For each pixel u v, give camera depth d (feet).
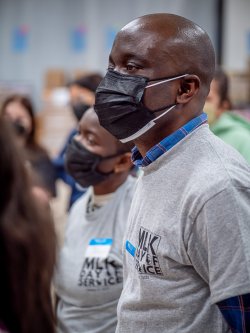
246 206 3.18
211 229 3.14
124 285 3.96
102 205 5.32
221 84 7.89
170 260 3.38
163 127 3.57
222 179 3.18
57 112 17.65
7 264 2.43
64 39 21.62
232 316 3.16
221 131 7.85
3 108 9.55
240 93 15.37
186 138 3.48
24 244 2.44
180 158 3.47
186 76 3.44
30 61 21.95
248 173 3.38
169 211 3.41
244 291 3.05
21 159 2.59
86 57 21.59
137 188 3.92
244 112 13.52
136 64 3.48
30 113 9.64
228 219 3.11
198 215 3.21
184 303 3.38
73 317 5.12
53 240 2.62
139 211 3.70
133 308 3.68
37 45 21.77
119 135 3.75
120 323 3.80
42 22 21.61
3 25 21.81
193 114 3.56
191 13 20.68
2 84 21.42
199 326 3.34
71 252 5.30
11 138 2.59
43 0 21.47
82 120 5.41
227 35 20.57
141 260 3.54
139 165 3.71
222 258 3.12
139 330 3.61
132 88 3.46
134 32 3.51
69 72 21.61
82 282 5.05
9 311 2.45
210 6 20.57
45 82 20.90
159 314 3.50
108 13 21.25
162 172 3.52
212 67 3.58
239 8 20.44
